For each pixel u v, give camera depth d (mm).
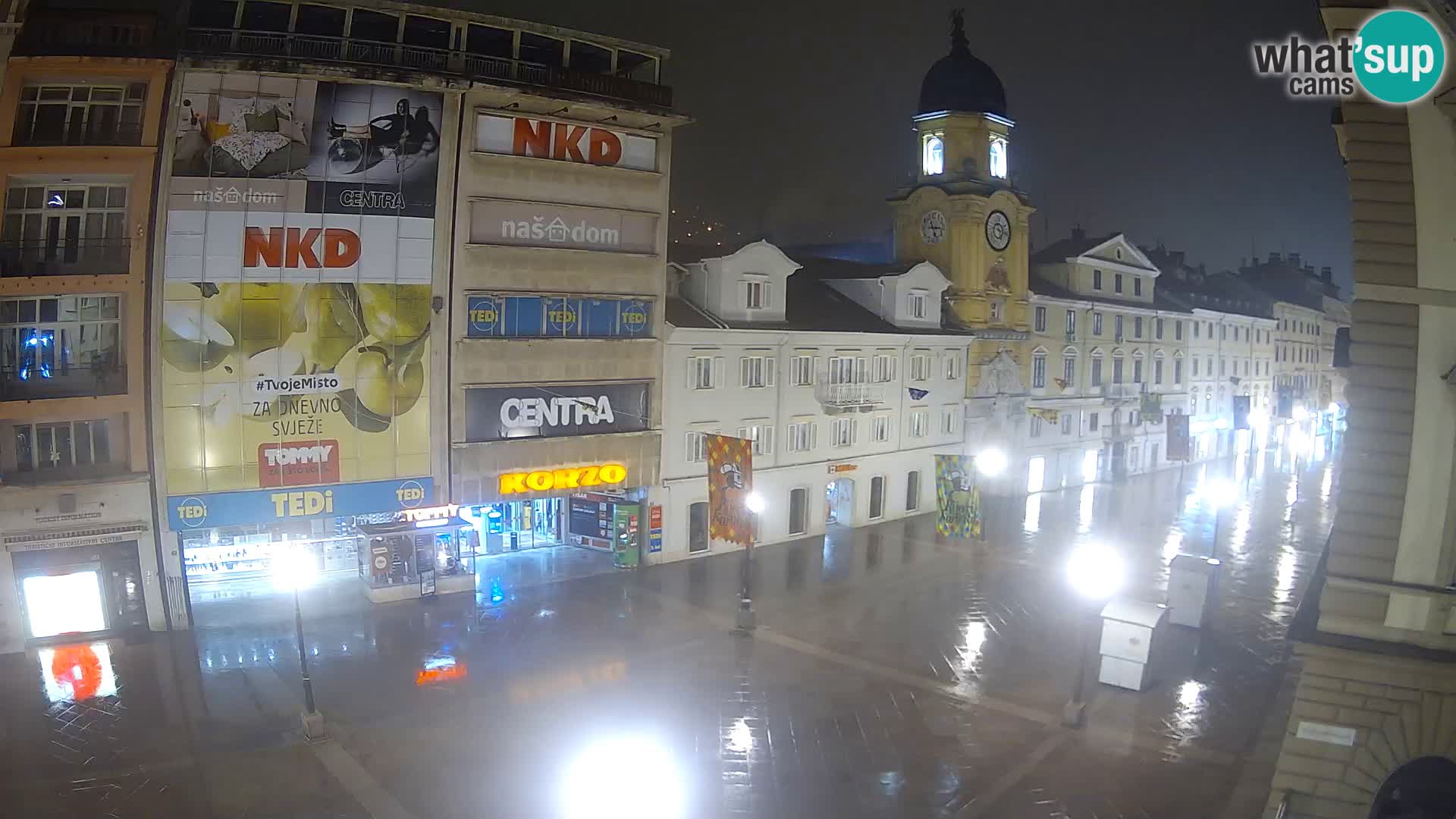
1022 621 31531
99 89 28359
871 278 49625
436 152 31891
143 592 29203
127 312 28422
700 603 33125
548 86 33469
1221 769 21062
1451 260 14266
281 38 30125
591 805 19109
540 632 29594
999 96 54688
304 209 30188
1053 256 62969
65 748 21469
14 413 27375
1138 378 68312
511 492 34812
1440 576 14711
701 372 39625
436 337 32562
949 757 21469
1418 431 14641
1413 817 14977
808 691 25172
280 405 30547
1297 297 100062
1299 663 27922
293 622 30219
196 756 21062
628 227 36469
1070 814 19016
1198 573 29859
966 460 40562
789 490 43781
